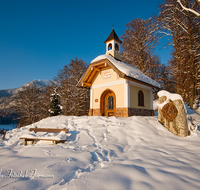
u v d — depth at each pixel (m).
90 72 13.82
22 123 27.94
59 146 5.58
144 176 2.90
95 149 5.11
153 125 8.10
